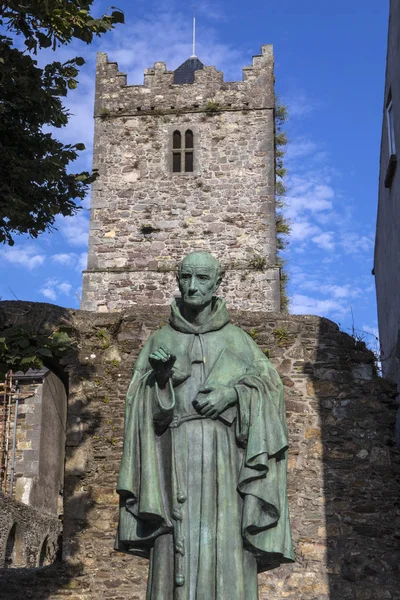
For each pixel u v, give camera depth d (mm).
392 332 15516
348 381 12414
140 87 31406
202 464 4746
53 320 12336
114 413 12148
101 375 12336
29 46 9477
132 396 5008
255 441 4738
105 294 29125
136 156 30734
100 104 31266
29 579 11438
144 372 5133
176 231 29844
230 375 4980
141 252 29688
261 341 12586
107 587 11398
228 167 30391
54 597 11336
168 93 31266
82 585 11406
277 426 4848
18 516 20141
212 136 30766
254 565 4738
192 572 4594
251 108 30906
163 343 5152
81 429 12078
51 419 24906
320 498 11945
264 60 31375
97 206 30219
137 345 12422
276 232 29891
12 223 9953
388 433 12211
